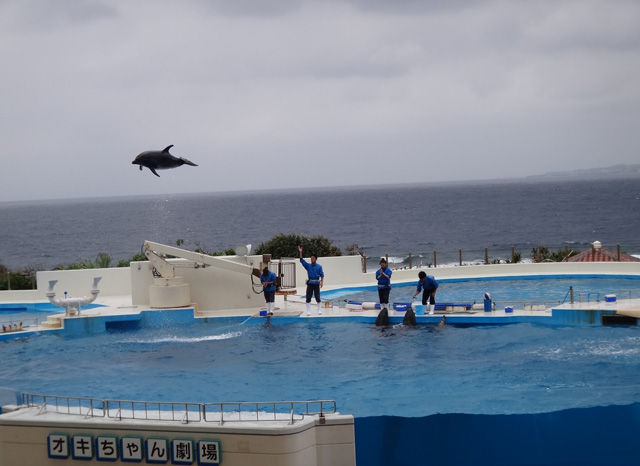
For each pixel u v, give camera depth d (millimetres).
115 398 13172
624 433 10961
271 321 19609
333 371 14734
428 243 90375
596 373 14023
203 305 21109
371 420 10875
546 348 16109
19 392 11602
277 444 10039
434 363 15102
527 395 11438
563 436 10961
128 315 19703
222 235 110688
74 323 19203
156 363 15867
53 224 152500
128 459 10492
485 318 18625
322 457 10484
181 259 21297
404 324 18672
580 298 19266
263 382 14070
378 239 97188
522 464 10992
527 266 27484
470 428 10953
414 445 10977
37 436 10805
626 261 27938
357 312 19859
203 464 10266
